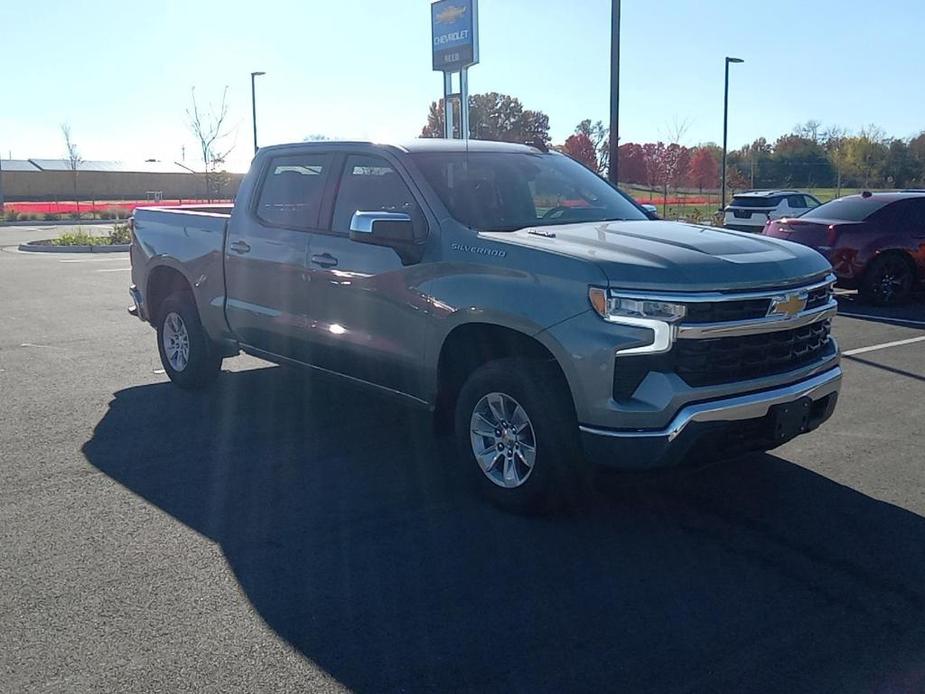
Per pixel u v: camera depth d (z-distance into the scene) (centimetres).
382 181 581
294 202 644
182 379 771
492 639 373
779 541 470
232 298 693
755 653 363
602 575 430
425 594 411
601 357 442
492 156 609
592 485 524
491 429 511
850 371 848
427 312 527
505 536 475
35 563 440
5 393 767
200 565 439
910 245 1266
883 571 436
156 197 4875
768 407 466
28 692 334
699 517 500
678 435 441
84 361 901
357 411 713
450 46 1612
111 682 341
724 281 451
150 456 601
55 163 7594
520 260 481
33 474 564
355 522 493
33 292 1451
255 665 354
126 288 1507
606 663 356
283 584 420
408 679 345
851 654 362
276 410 716
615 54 1357
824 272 516
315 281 607
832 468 579
